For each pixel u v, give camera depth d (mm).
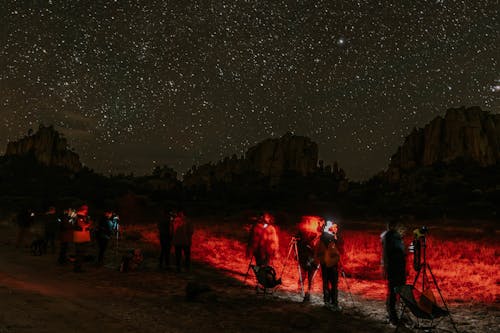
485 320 8109
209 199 105562
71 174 142000
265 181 141625
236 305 8594
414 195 100312
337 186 126812
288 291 10391
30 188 104062
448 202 87312
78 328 6289
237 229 35312
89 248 18000
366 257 18031
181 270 12922
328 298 8633
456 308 9172
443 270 14531
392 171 127875
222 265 14820
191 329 6730
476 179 104938
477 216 69000
